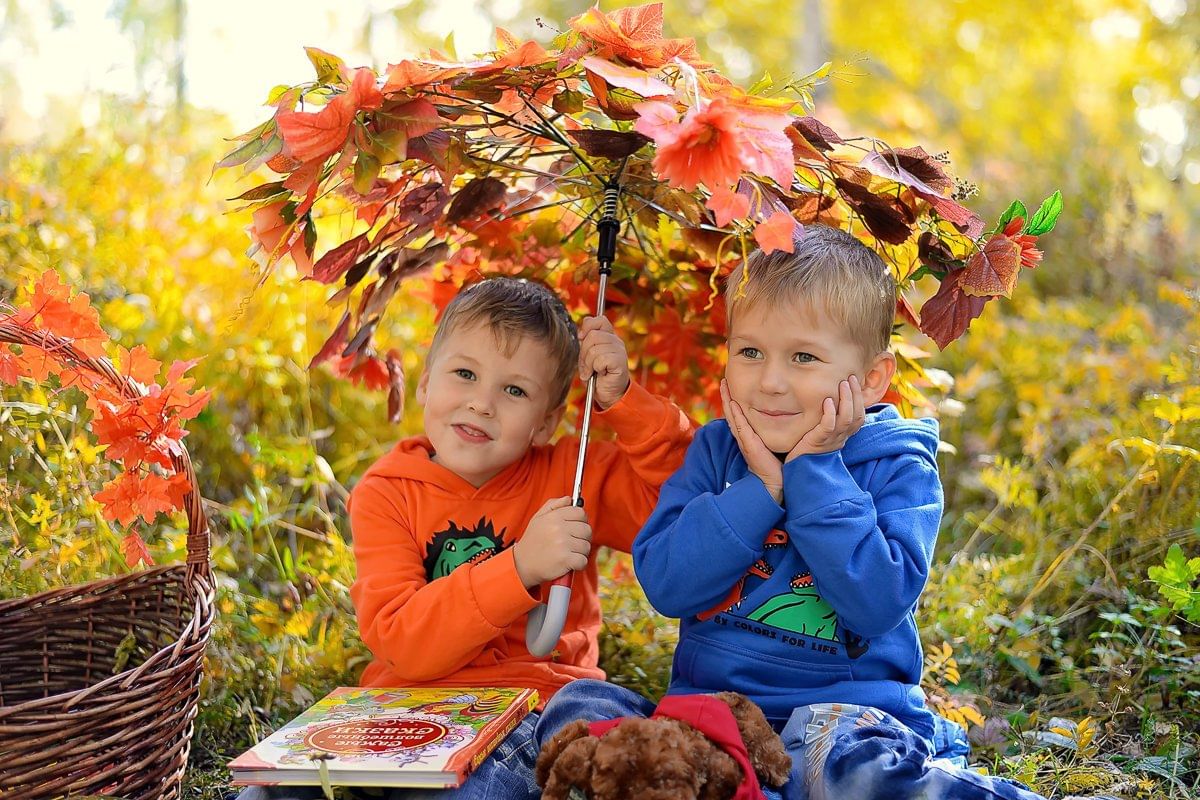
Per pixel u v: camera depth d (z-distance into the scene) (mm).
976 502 3725
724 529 1981
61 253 3557
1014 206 2025
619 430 2396
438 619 2135
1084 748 2277
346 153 1773
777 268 2018
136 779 1894
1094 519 3074
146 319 3473
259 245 1980
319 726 1911
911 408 2488
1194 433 2977
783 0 13547
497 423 2312
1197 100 8641
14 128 4832
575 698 1979
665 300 2672
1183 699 2475
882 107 11469
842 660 2016
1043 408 3693
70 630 2336
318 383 3762
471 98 1930
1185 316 3908
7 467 2830
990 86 13031
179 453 2201
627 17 1775
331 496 3598
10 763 1725
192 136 4938
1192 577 2422
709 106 1619
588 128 2016
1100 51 12875
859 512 1948
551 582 2270
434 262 2521
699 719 1765
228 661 2600
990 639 2715
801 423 2021
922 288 4418
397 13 10164
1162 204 7133
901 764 1723
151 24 6953
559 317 2426
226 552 2834
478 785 1802
